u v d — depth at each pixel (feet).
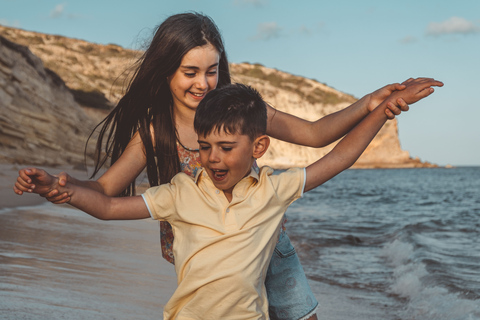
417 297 15.84
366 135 6.53
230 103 5.83
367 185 142.72
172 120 7.30
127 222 27.76
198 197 6.24
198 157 7.32
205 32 6.84
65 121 93.25
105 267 14.90
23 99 83.97
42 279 12.35
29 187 5.53
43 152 82.33
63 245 17.85
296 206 65.98
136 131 7.45
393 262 22.80
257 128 5.97
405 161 330.13
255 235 6.10
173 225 6.45
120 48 240.94
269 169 6.40
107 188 6.98
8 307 9.75
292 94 308.40
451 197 89.81
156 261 16.71
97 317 9.96
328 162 6.49
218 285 5.92
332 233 34.19
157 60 6.82
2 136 75.77
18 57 88.38
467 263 21.06
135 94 7.11
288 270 7.43
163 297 12.19
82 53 231.71
